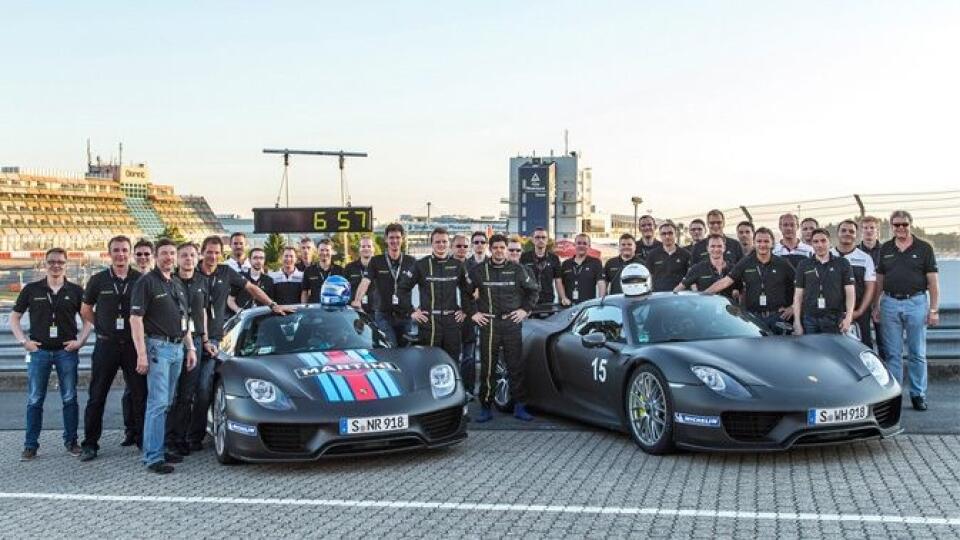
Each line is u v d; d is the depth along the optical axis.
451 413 7.12
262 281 11.27
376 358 7.34
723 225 10.24
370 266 10.32
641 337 7.43
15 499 6.32
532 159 187.12
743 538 4.66
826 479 5.84
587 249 11.20
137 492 6.36
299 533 5.12
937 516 4.91
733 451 6.46
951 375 10.29
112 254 7.91
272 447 6.71
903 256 8.52
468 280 9.25
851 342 7.09
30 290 7.97
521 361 8.80
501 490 5.91
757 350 6.84
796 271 8.66
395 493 5.96
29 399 7.92
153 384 7.12
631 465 6.50
